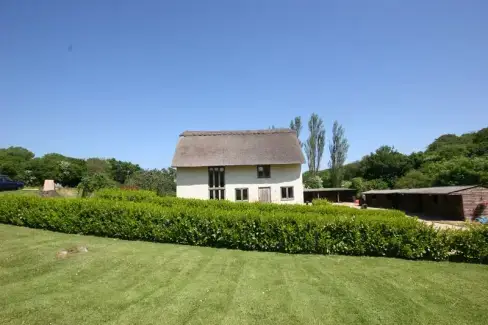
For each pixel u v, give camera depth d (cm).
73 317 559
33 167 6481
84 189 2877
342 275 862
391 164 6475
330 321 587
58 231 1355
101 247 1074
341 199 5688
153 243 1216
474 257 1084
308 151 6038
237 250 1162
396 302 682
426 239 1115
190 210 1256
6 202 1480
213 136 3584
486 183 3900
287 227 1162
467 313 636
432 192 3034
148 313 588
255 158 3188
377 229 1141
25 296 631
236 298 677
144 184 3312
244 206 1878
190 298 666
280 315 604
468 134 7200
